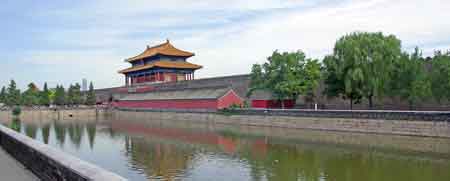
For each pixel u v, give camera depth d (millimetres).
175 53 114688
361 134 43844
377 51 48844
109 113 112125
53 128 67312
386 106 54938
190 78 117250
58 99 121250
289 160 30766
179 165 29625
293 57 60688
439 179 23422
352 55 49156
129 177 25641
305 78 60188
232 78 82875
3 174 15805
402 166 27141
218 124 66062
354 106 58875
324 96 63125
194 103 77062
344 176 24938
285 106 67812
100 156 34812
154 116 88938
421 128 39562
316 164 28828
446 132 37406
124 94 113688
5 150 23609
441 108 48656
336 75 51406
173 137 48719
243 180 24297
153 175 26141
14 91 117250
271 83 62906
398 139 38844
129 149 39094
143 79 118000
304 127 52250
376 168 26891
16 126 72188
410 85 48062
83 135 54281
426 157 29844
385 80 48844
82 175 9727
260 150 36219
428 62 52562
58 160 12156
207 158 32562
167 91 92125
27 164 17328
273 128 55156
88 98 120875
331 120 48844
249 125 61312
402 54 49469
